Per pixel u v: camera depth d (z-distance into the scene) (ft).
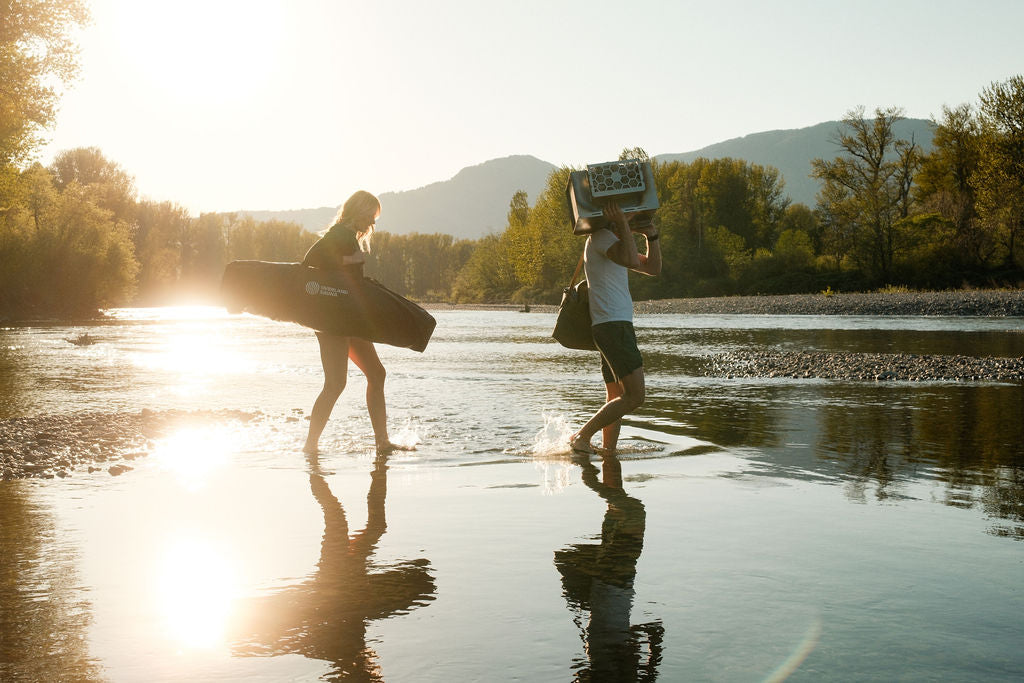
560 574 9.78
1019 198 161.27
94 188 192.95
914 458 17.58
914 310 118.62
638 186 19.13
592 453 18.61
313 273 19.75
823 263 225.56
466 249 566.77
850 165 220.02
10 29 84.38
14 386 34.63
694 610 8.51
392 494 14.38
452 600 8.86
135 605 8.76
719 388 32.96
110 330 95.14
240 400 29.66
